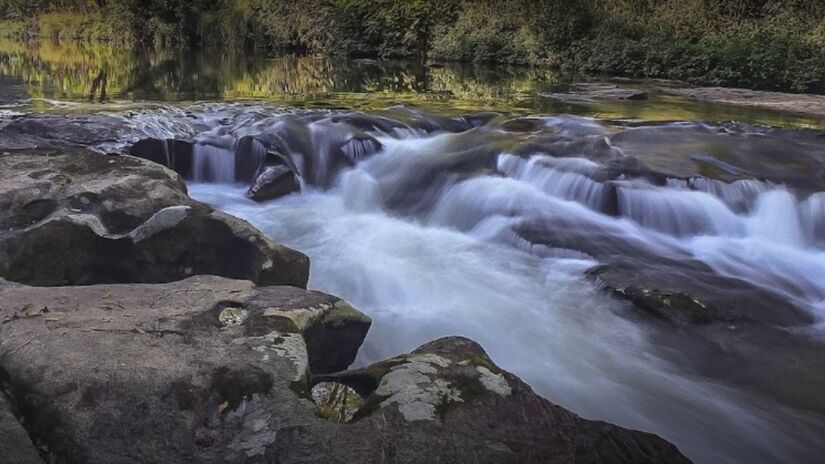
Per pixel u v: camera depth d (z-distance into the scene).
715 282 6.68
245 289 4.88
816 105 16.02
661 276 6.70
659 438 3.74
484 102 15.79
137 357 3.76
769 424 4.65
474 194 9.09
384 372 4.03
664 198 8.38
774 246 7.88
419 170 9.99
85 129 9.83
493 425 3.64
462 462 3.36
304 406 3.58
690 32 24.19
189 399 3.50
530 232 7.95
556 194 9.07
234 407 3.52
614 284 6.45
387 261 7.49
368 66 26.66
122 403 3.44
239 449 3.30
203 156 10.09
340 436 3.42
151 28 40.16
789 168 9.43
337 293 6.62
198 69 23.70
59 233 5.69
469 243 8.12
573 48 26.03
